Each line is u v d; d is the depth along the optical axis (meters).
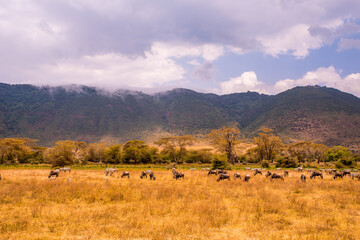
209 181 21.59
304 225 9.02
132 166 58.72
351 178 25.86
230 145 71.50
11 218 9.29
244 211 10.73
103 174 30.30
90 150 82.69
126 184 18.09
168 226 8.34
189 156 80.50
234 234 8.01
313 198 14.02
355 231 8.42
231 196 14.29
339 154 77.44
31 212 10.02
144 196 13.46
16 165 57.47
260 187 17.64
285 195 14.89
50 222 8.94
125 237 7.56
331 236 7.84
